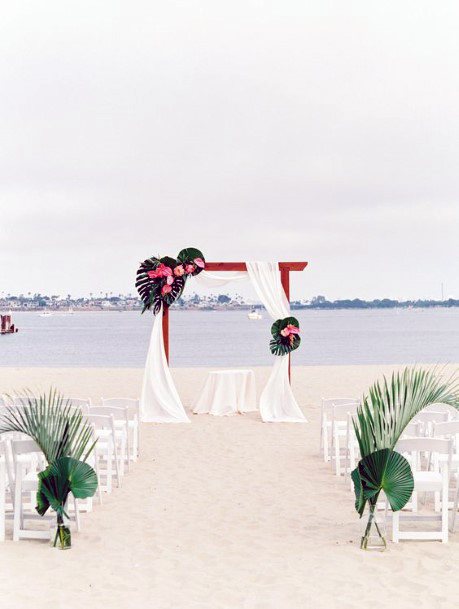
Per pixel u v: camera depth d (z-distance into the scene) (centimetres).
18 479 583
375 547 560
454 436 785
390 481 554
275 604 448
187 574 505
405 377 568
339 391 1752
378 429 563
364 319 17562
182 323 15075
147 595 465
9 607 439
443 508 575
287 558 539
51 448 567
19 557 539
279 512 676
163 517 658
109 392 1745
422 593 466
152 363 1296
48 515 613
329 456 948
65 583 485
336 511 680
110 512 676
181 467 892
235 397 1377
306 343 6575
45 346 6612
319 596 462
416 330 9994
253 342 7206
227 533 607
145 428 1207
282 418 1283
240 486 786
